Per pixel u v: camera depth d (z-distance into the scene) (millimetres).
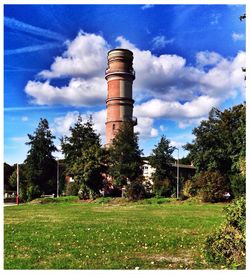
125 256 11445
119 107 64375
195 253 11820
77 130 60531
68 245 13484
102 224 21125
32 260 10789
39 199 55406
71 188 60844
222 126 48688
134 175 51812
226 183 44531
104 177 55094
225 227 10523
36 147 73000
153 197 50438
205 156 48406
